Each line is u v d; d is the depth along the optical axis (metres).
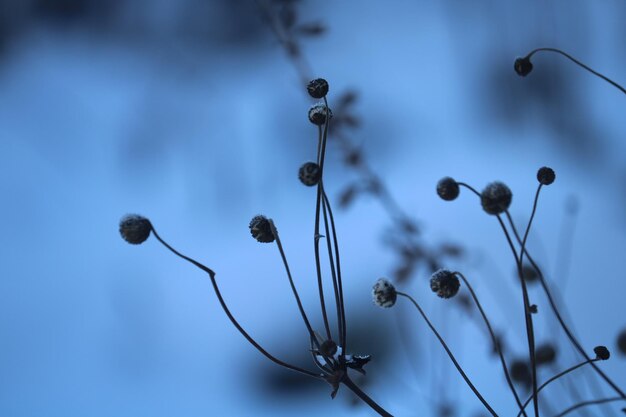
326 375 0.75
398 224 0.95
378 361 1.00
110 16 1.94
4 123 1.86
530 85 1.59
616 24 1.57
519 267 0.75
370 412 0.92
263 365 1.25
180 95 1.75
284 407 1.19
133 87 1.82
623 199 1.41
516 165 1.53
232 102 1.69
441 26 1.73
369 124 1.60
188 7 1.85
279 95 1.68
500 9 1.67
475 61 1.67
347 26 1.77
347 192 0.97
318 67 1.70
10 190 1.78
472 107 1.64
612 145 1.50
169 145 1.71
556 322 0.85
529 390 0.82
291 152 1.61
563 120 1.55
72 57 1.94
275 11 1.00
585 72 1.57
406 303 1.04
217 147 1.66
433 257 0.93
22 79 1.95
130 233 0.73
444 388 0.93
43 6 2.00
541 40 1.61
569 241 1.34
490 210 0.75
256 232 0.75
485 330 0.89
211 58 1.77
